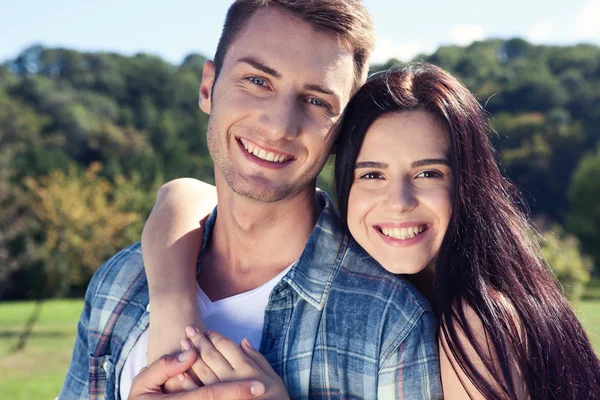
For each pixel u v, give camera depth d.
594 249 38.84
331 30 1.93
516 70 61.81
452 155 1.93
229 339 1.79
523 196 2.35
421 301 1.86
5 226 19.84
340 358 1.82
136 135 48.44
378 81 2.00
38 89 52.31
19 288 26.98
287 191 1.94
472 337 1.78
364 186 1.98
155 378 1.74
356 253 2.01
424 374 1.78
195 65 71.88
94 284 2.18
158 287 1.95
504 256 1.97
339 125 2.00
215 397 1.66
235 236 2.02
